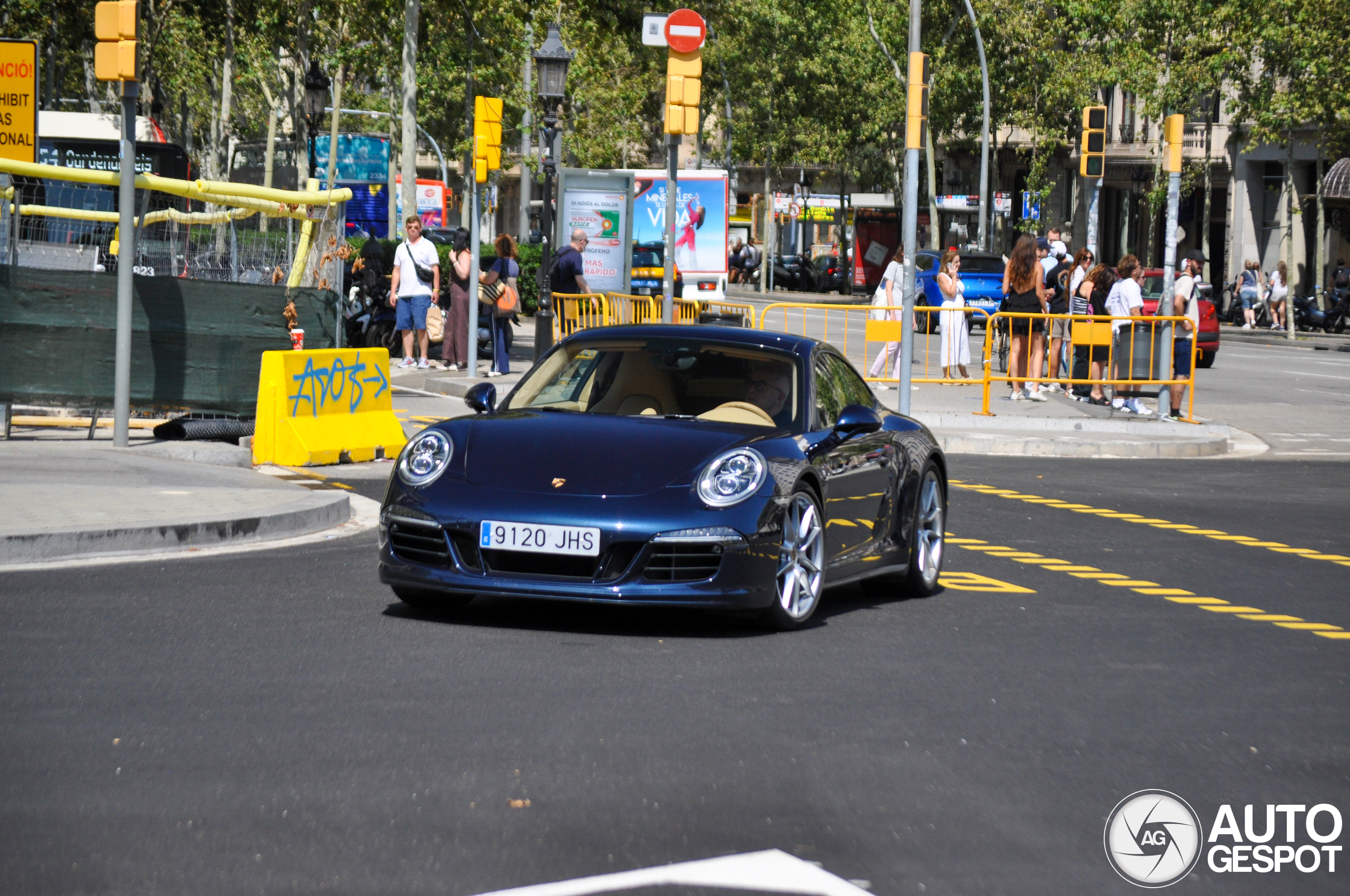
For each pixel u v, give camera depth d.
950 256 50.41
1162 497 31.23
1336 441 43.91
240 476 26.41
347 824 9.95
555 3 81.56
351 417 30.86
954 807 10.78
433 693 13.45
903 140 138.50
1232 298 117.62
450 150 165.88
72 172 28.06
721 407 17.94
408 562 16.33
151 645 15.02
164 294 30.03
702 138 160.88
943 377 50.78
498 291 47.69
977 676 15.05
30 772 10.88
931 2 120.94
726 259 85.56
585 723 12.59
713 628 16.89
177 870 9.06
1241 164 126.62
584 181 60.94
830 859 9.61
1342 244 122.62
